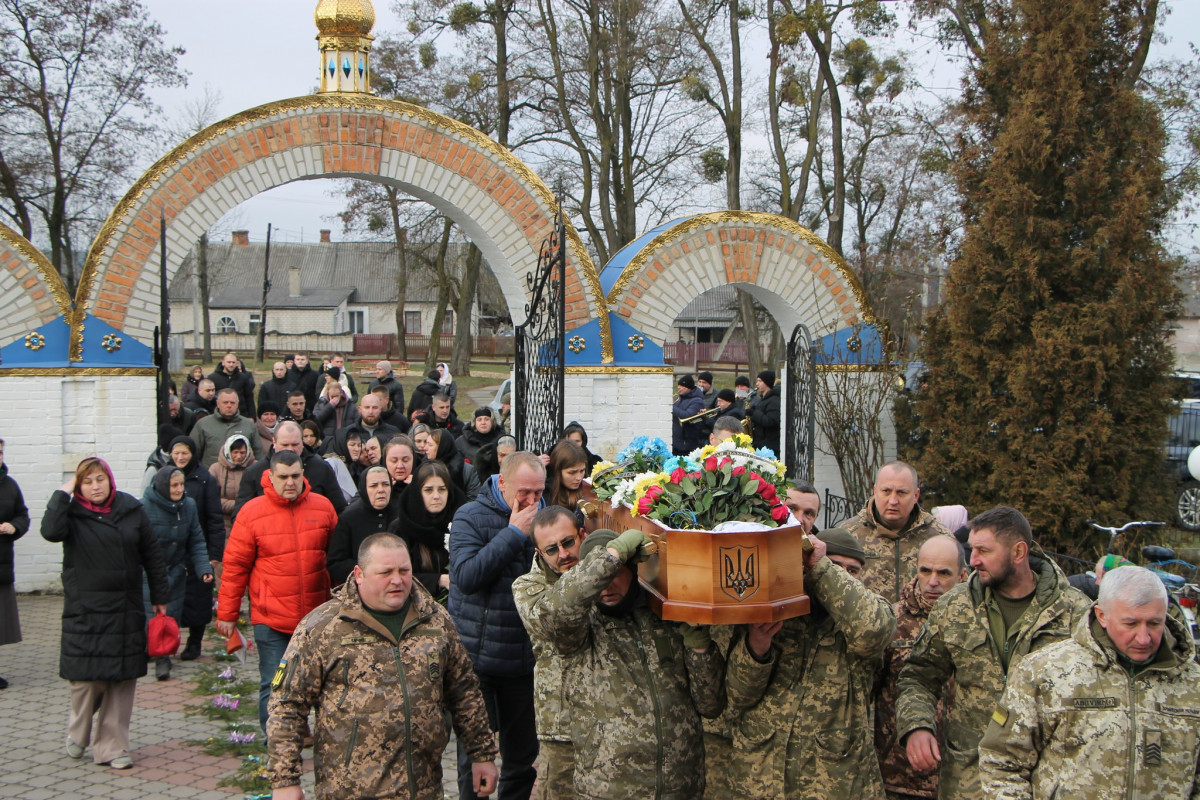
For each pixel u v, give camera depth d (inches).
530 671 210.4
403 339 1501.0
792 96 847.7
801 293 467.5
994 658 159.6
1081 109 405.1
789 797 153.3
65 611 241.0
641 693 155.0
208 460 410.9
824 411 468.1
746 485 151.4
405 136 414.6
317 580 247.3
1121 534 385.4
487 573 203.6
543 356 388.8
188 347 2429.9
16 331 390.0
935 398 440.8
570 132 898.7
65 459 392.8
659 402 451.8
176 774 240.1
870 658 152.0
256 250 2691.9
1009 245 405.7
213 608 361.4
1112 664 135.0
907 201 1114.1
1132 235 392.5
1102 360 390.6
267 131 401.1
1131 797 132.1
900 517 194.4
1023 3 420.5
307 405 589.6
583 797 154.6
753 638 148.4
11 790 229.6
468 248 1317.7
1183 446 601.0
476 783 168.7
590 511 207.0
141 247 394.6
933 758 154.3
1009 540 156.9
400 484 269.9
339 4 409.7
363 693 155.8
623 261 465.4
